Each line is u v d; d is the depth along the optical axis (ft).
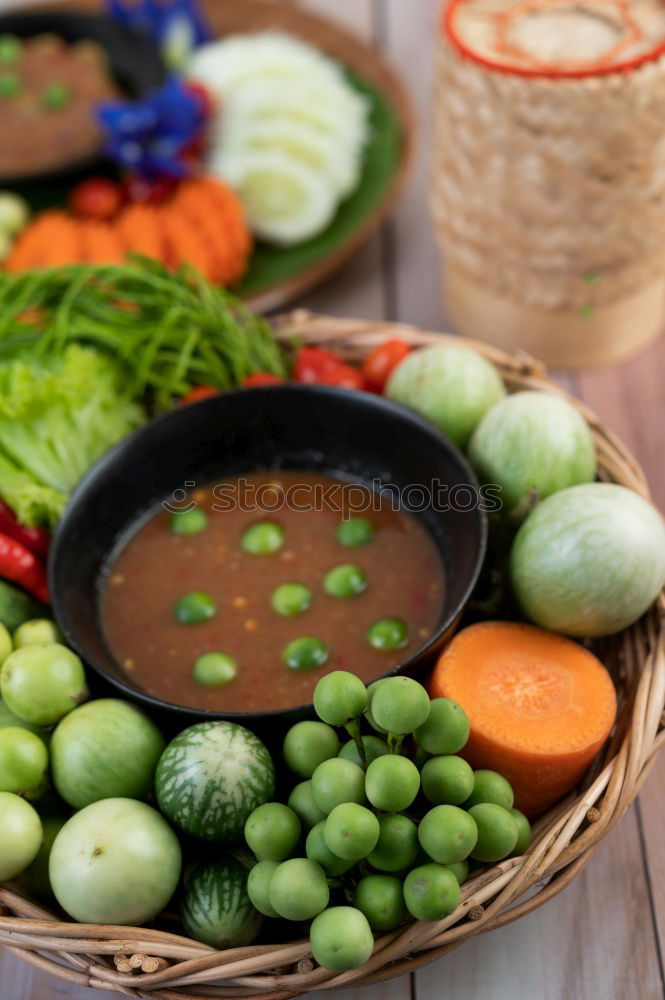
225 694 2.35
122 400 2.61
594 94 2.62
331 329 2.71
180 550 2.49
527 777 2.25
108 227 3.09
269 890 2.11
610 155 2.68
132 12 3.58
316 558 2.46
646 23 2.73
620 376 2.93
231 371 2.66
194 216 2.99
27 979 2.32
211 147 3.15
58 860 2.18
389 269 3.14
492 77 2.66
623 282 2.84
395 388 2.55
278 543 2.47
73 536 2.42
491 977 2.29
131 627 2.42
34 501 2.49
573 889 2.35
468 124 2.74
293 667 2.35
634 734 2.24
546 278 2.84
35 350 2.59
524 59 2.68
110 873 2.16
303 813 2.17
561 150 2.68
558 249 2.79
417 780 2.12
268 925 2.23
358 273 3.14
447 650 2.32
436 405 2.51
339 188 3.12
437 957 2.16
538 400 2.44
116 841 2.17
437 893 2.09
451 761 2.16
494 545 2.47
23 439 2.54
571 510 2.33
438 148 2.86
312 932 2.09
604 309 2.87
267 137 3.07
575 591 2.31
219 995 2.15
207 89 3.19
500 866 2.16
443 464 2.43
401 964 2.15
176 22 3.43
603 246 2.78
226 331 2.63
